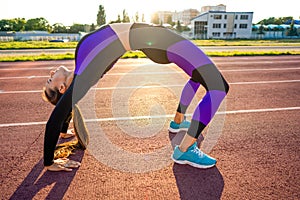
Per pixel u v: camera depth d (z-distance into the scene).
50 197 1.94
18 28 79.69
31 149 2.68
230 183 2.13
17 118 3.63
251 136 3.05
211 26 62.56
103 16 72.56
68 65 9.38
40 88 5.56
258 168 2.35
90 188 2.05
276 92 5.20
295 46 22.98
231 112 3.91
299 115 3.81
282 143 2.87
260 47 21.25
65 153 2.51
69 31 68.69
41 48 20.84
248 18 62.75
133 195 1.97
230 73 7.54
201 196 1.96
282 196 1.96
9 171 2.27
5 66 9.21
